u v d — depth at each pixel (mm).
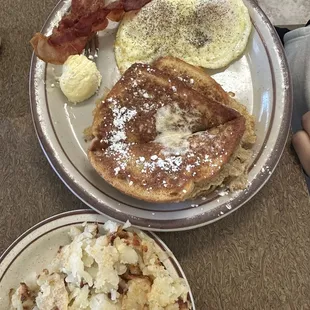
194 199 293
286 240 302
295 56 402
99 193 291
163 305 260
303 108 395
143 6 333
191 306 271
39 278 269
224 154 285
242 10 338
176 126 297
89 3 316
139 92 299
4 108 317
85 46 332
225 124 295
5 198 300
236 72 337
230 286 292
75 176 294
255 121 321
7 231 295
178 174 281
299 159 319
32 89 310
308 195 312
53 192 303
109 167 284
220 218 291
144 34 333
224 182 298
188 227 287
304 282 295
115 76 330
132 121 294
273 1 447
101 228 284
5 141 311
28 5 344
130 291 260
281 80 326
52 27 326
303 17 448
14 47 332
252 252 299
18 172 306
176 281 268
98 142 291
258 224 305
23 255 278
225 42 337
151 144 292
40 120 304
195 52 336
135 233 284
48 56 313
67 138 309
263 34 338
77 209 297
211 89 311
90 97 321
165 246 281
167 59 316
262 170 300
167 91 298
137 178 282
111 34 338
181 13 335
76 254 260
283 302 292
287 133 312
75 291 260
